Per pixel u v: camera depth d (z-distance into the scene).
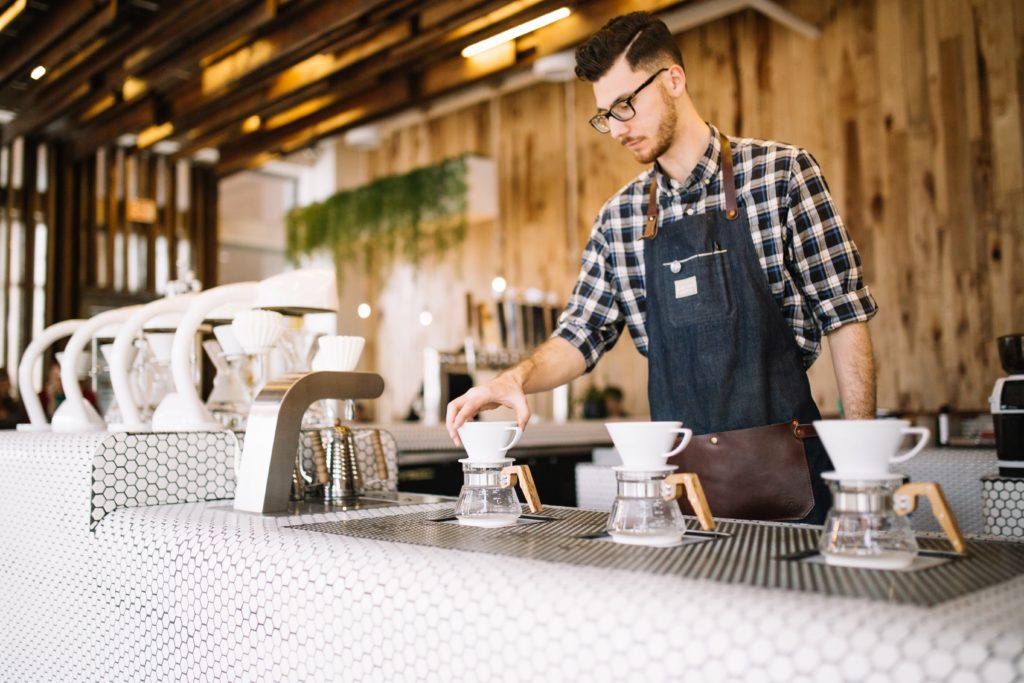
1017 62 5.18
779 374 1.72
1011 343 1.60
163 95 6.58
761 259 1.77
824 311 1.75
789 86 6.19
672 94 1.74
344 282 8.76
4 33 5.84
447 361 4.33
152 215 8.20
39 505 1.58
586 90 7.46
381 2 4.59
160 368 2.00
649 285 1.85
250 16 5.00
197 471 1.61
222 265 9.25
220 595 1.12
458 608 0.82
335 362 1.61
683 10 6.04
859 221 5.79
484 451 1.21
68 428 1.98
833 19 5.97
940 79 5.48
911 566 0.82
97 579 1.41
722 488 1.70
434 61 5.90
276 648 1.03
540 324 5.50
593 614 0.72
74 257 7.71
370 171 9.47
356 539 1.06
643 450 0.99
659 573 0.79
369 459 1.84
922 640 0.57
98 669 1.39
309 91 6.20
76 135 7.54
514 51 5.46
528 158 7.85
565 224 7.54
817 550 0.91
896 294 5.59
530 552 0.92
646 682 0.68
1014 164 5.16
